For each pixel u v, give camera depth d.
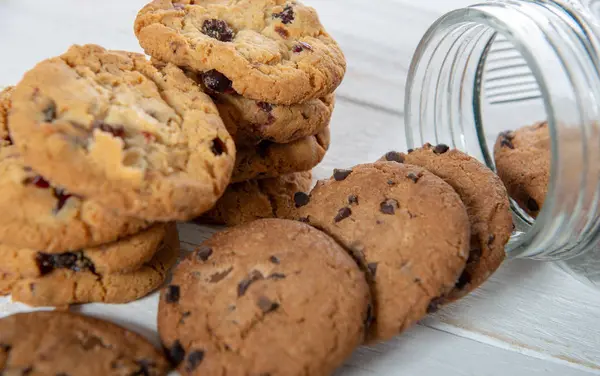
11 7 0.50
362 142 0.46
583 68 0.37
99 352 0.35
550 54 0.38
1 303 0.37
